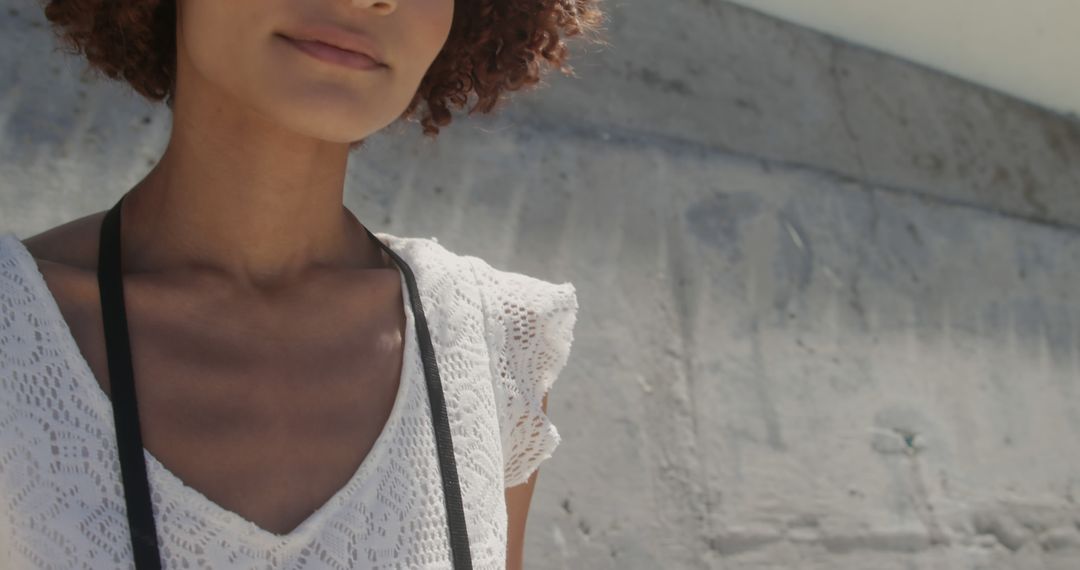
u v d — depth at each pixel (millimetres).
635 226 2309
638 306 2229
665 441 2150
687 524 2111
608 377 2121
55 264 849
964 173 3105
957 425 2625
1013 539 2570
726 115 2646
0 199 1591
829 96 2912
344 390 920
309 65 803
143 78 1028
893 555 2371
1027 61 3443
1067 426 2840
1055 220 3244
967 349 2762
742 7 2846
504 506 1024
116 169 1717
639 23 2574
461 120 2146
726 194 2516
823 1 3014
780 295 2488
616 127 2412
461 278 1089
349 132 824
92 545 772
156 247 904
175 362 852
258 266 920
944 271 2848
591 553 1973
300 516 860
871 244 2736
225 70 816
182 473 823
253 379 877
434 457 946
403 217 1976
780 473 2287
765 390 2352
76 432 794
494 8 1176
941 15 3260
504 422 1077
